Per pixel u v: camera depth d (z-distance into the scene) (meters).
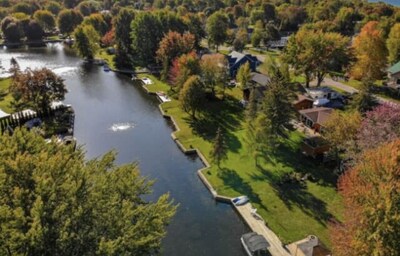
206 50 117.44
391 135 37.88
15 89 62.41
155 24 102.00
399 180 24.58
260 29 125.50
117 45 97.12
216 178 45.25
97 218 20.80
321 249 31.06
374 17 137.25
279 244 33.88
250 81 72.12
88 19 130.12
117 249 18.86
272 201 40.22
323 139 48.75
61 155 23.61
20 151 22.67
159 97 74.75
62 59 109.19
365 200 24.45
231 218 38.72
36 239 17.22
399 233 21.92
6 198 19.89
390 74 79.81
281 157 49.19
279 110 47.81
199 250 34.44
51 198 18.95
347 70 79.19
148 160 50.81
